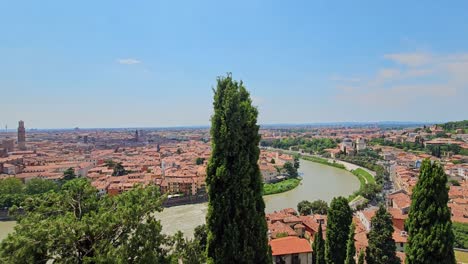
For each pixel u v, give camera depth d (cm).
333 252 4441
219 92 2178
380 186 13100
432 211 2570
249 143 2170
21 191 11625
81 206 2592
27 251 1988
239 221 2080
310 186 15700
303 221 7775
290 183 15838
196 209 11775
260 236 2125
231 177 2083
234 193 2077
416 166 17688
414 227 2673
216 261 2088
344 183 16300
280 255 4838
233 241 2048
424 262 2577
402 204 9362
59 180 14550
